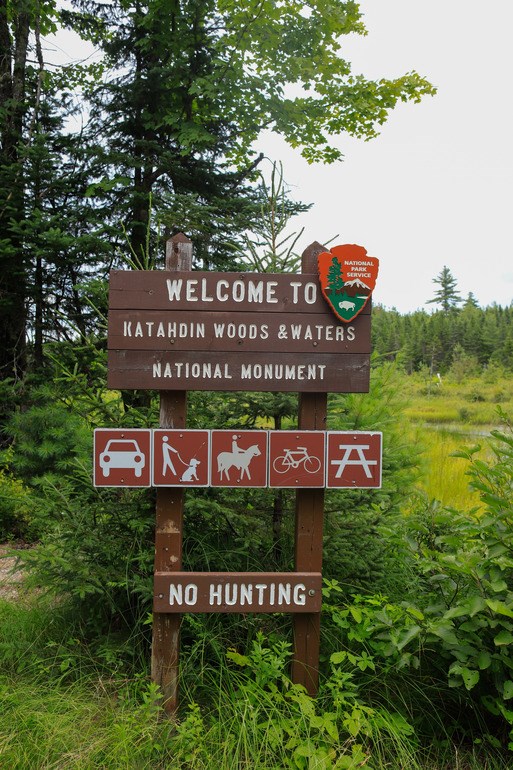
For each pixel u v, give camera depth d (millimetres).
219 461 3035
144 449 3012
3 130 8477
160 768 2586
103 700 3016
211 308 3072
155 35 8336
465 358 52688
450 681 2623
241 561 3629
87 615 3721
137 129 8750
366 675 3139
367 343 3115
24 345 8828
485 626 2666
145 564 3504
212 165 8680
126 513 3650
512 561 2643
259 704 2816
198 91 8016
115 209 8164
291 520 3797
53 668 3312
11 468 7164
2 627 3697
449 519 3193
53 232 7230
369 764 2635
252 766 2516
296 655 3051
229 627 3355
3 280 8055
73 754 2562
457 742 2889
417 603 3316
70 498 4109
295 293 3098
